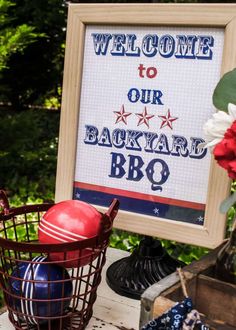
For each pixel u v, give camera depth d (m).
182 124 1.02
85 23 1.09
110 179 1.10
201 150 1.00
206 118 0.99
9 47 2.96
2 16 3.12
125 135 1.08
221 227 0.98
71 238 0.84
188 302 0.74
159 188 1.05
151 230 1.05
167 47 1.02
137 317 0.95
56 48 5.30
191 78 1.00
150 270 1.05
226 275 0.86
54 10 4.87
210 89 0.99
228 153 0.80
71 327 0.88
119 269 1.08
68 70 1.11
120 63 1.07
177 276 0.84
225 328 0.77
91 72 1.10
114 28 1.07
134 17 1.03
